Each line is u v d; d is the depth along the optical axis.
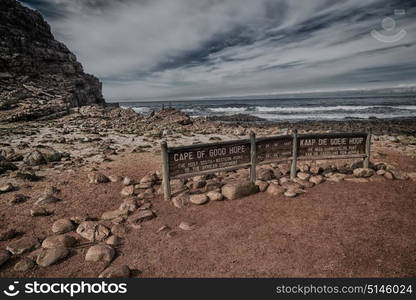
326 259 3.18
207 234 3.91
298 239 3.65
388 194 5.14
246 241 3.67
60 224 4.11
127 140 13.56
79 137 14.07
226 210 4.72
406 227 3.86
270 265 3.13
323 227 3.95
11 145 11.06
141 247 3.63
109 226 4.18
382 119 28.81
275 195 5.32
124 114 28.61
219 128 20.42
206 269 3.12
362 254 3.24
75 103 40.94
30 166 7.89
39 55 50.50
